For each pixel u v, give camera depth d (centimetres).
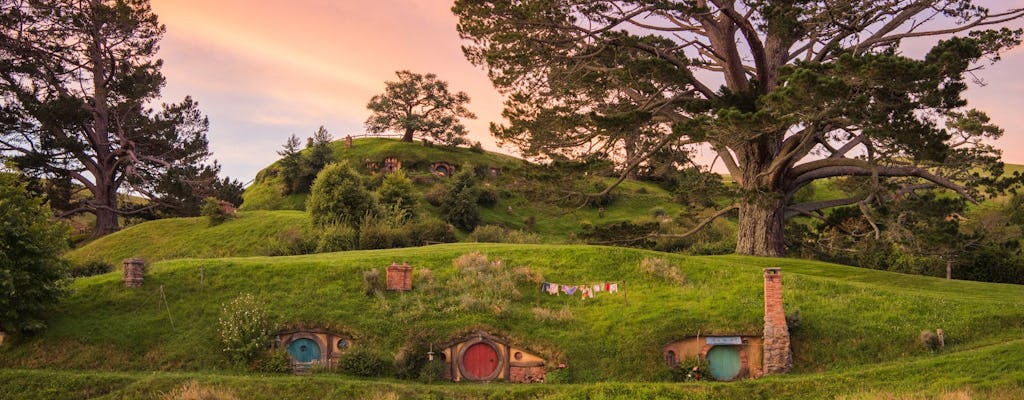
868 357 3391
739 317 3625
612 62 5478
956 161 5016
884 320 3659
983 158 5059
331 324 3647
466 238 8231
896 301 3891
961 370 3038
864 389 3008
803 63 4725
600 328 3647
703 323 3584
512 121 5681
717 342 3456
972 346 3369
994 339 3416
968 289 4412
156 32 9438
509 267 4475
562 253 4709
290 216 8369
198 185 9675
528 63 5428
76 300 3822
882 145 4550
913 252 5353
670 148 5906
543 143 5662
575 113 5622
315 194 7694
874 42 5262
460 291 4044
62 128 8744
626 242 6275
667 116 5628
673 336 3516
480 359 3484
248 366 3391
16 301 3472
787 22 4719
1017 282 5847
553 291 4122
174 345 3525
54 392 3081
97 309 3766
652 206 11144
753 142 4966
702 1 5397
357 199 7594
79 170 9181
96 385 3130
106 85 9262
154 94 9612
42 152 8588
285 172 11031
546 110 5638
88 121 9006
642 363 3403
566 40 5309
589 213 10644
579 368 3394
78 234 9256
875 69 4041
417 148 13175
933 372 3067
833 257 6819
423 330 3572
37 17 8506
